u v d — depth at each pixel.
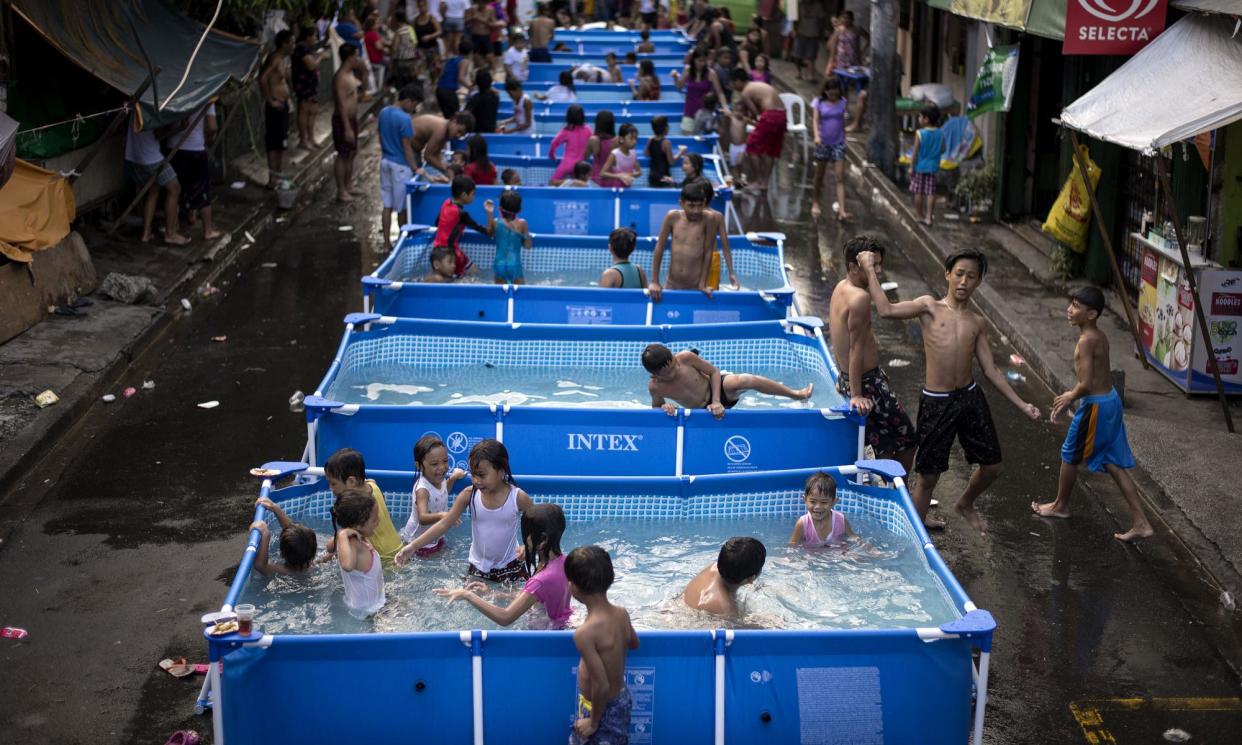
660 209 15.64
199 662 7.43
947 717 6.09
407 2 27.95
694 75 21.78
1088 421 8.97
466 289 11.82
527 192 15.53
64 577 8.44
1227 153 11.10
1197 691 7.24
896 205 19.44
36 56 14.29
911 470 10.32
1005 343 13.47
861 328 8.96
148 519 9.31
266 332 13.59
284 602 7.33
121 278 13.69
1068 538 9.14
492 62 26.92
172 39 15.71
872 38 21.03
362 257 16.59
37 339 12.29
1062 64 16.44
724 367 11.23
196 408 11.47
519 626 7.00
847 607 7.34
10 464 9.84
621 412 9.04
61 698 7.06
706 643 5.94
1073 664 7.52
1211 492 9.42
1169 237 11.70
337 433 8.98
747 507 8.41
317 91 22.55
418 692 5.97
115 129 13.73
